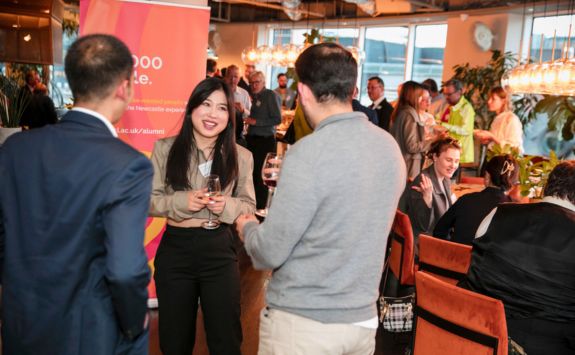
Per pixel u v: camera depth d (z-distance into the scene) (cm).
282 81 1129
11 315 159
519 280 225
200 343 356
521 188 416
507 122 665
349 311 166
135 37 372
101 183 151
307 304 166
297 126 606
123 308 153
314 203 158
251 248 171
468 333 223
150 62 376
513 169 330
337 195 160
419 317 244
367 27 1291
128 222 150
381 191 166
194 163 264
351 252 164
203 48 383
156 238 394
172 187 259
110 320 159
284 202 158
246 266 525
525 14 960
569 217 226
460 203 344
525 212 232
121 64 161
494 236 233
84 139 156
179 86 382
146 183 155
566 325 222
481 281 236
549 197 237
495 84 917
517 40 971
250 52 1127
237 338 264
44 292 155
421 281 239
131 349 166
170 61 379
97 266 156
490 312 214
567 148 909
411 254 370
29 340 157
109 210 150
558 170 236
